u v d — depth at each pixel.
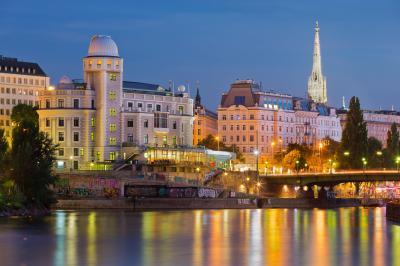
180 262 143.50
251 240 174.75
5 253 152.75
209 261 144.62
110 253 153.62
